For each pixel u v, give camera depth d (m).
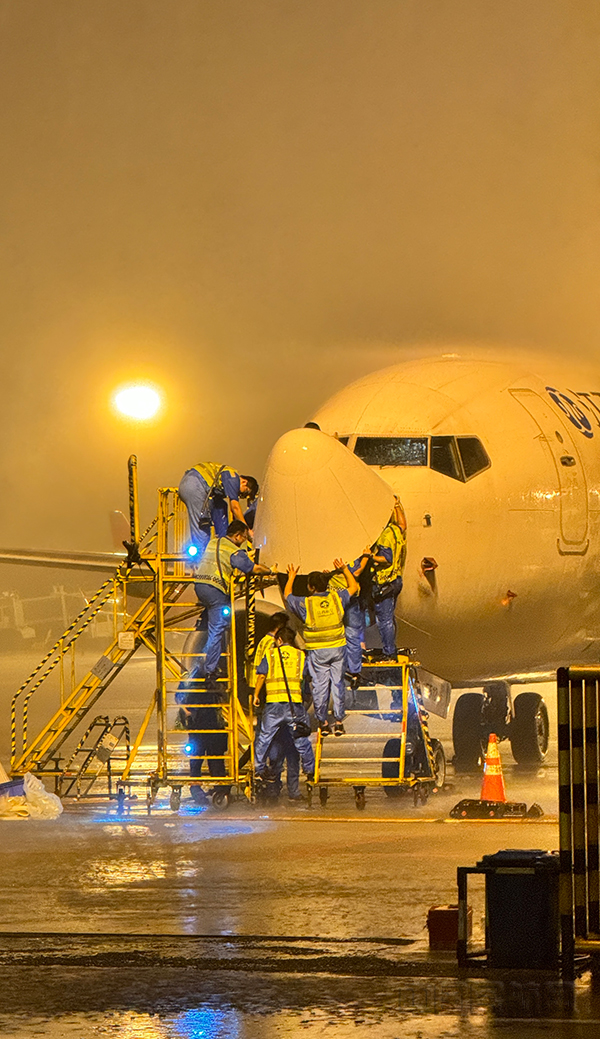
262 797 29.30
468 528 31.39
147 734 51.97
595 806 14.77
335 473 28.58
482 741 39.97
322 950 15.41
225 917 17.09
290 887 19.08
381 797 30.88
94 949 15.52
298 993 13.66
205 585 29.86
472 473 31.98
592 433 35.44
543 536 33.00
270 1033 12.35
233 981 14.11
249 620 30.41
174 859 21.75
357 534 28.66
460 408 32.84
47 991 13.79
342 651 28.94
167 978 14.24
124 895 18.66
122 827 25.98
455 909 15.62
